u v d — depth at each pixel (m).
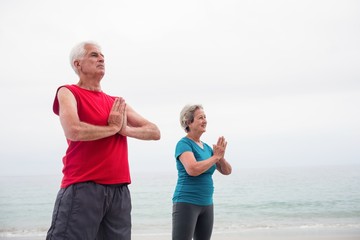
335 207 14.95
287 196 19.39
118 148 2.19
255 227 10.06
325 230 8.40
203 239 3.32
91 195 2.02
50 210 16.95
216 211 14.77
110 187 2.11
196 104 3.44
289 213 13.63
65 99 2.08
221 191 22.45
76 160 2.07
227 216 13.45
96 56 2.28
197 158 3.30
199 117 3.38
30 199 21.73
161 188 25.95
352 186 24.00
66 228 1.97
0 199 21.67
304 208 14.91
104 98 2.31
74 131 1.97
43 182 37.25
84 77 2.27
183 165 3.18
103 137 2.05
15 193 25.33
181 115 3.46
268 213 13.86
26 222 13.59
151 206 16.70
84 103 2.15
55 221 2.00
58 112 2.20
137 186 28.12
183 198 3.17
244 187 24.31
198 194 3.19
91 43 2.31
